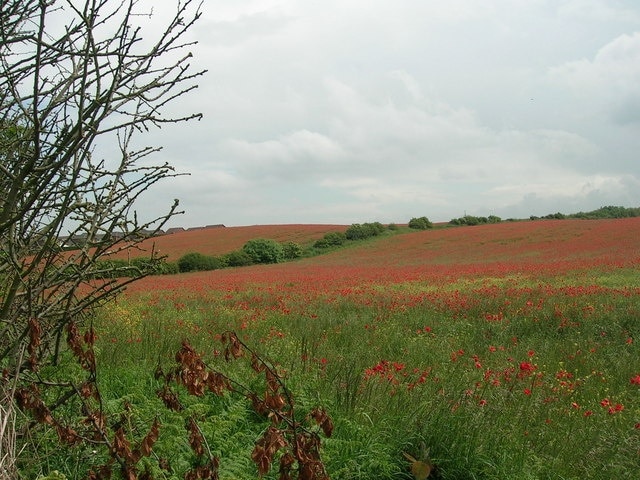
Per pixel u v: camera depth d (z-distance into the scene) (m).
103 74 3.04
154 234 3.47
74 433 3.22
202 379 2.94
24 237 3.50
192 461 4.25
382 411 5.68
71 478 3.68
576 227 64.81
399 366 7.08
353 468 4.52
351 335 11.59
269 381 3.15
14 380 3.13
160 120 3.24
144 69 3.14
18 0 3.02
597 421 6.29
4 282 3.44
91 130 2.94
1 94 3.24
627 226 61.50
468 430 5.19
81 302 3.48
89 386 3.37
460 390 6.33
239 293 23.81
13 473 2.97
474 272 34.34
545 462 5.13
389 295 21.33
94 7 2.83
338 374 6.55
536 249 54.84
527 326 12.84
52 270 3.52
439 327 13.25
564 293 18.05
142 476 3.14
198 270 54.34
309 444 2.92
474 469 4.72
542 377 8.08
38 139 2.78
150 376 6.05
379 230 76.56
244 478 4.09
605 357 9.70
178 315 14.72
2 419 3.04
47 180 2.89
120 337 8.34
